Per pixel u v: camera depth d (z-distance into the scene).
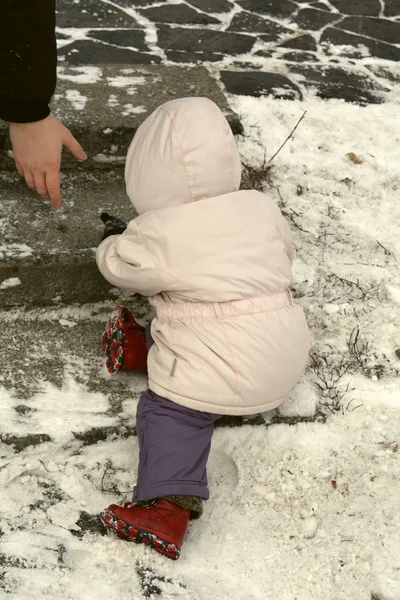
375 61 4.92
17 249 2.77
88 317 2.85
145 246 2.26
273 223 2.33
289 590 2.02
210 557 2.11
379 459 2.37
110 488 2.27
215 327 2.21
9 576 2.00
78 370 2.62
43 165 2.30
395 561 2.07
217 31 5.18
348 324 2.87
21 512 2.17
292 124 3.87
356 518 2.20
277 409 2.52
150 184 2.29
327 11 5.76
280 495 2.28
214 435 2.44
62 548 2.09
